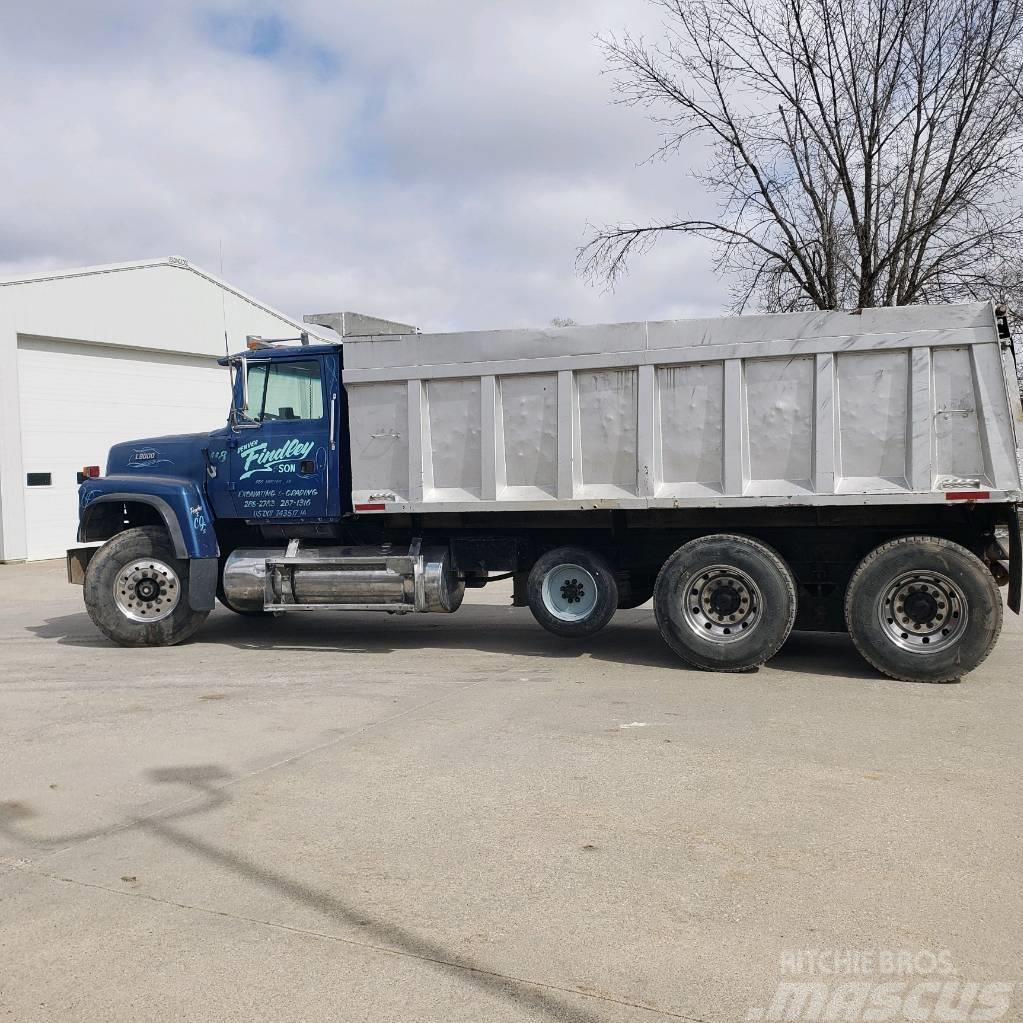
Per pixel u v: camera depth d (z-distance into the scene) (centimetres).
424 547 919
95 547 1025
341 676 816
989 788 505
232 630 1082
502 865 420
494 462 849
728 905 379
